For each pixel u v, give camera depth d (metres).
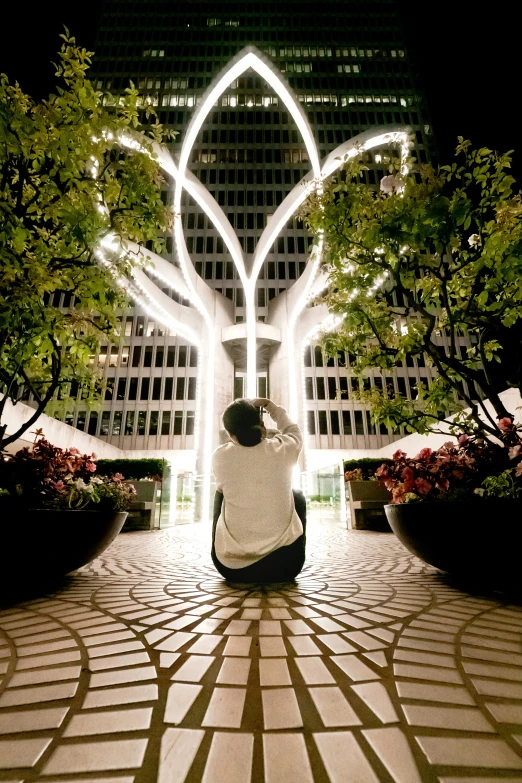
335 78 53.72
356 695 1.50
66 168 3.26
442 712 1.38
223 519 3.18
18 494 3.29
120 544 6.86
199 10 57.88
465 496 3.35
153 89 52.72
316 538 7.59
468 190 3.93
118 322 4.12
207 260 44.47
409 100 52.72
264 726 1.31
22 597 2.99
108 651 1.95
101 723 1.32
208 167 48.56
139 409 40.34
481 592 3.08
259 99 52.25
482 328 4.82
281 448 3.09
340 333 5.32
